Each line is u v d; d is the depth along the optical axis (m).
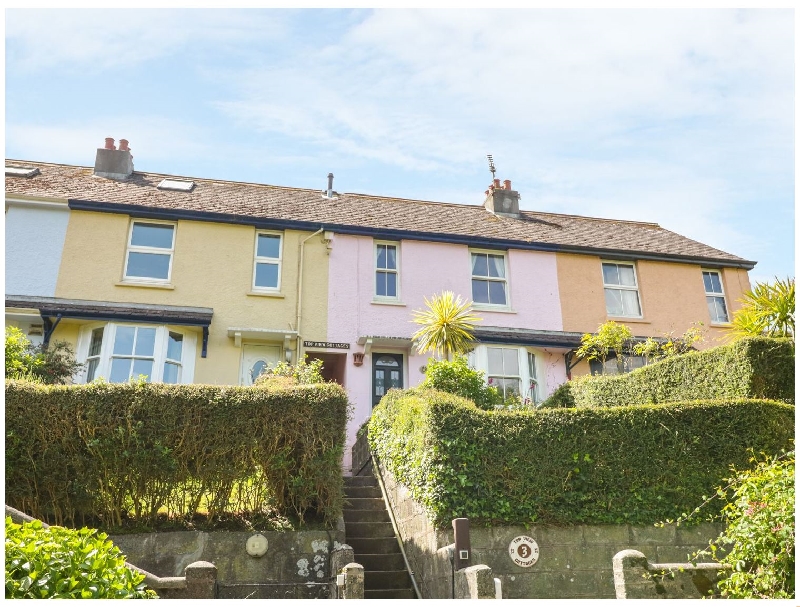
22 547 4.11
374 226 16.66
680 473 8.22
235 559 7.87
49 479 7.74
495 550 7.59
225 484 8.19
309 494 8.27
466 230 17.59
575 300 17.14
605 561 7.75
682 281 18.03
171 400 8.16
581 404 12.89
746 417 8.48
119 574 4.54
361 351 15.32
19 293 14.02
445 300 14.45
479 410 8.27
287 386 8.87
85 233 14.82
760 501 6.20
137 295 14.65
